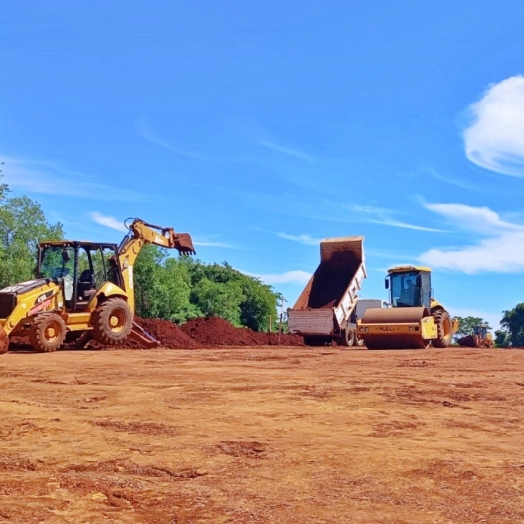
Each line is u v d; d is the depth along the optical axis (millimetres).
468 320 94000
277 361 17094
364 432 7184
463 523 4188
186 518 4309
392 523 4188
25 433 7152
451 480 5203
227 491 4926
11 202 46562
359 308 33719
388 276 27906
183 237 27172
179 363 16344
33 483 5168
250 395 10117
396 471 5480
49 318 20578
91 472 5547
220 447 6391
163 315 53469
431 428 7422
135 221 25094
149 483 5172
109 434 7074
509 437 6938
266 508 4504
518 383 11711
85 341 23469
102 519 4309
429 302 27688
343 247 33312
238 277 80875
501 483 5113
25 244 46031
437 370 14305
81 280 22922
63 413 8461
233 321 64938
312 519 4262
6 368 14820
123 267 24438
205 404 9227
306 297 32531
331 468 5590
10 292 20359
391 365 15742
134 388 11031
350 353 20859
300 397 9867
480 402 9461
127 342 24500
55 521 4266
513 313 108250
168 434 7074
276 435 7004
